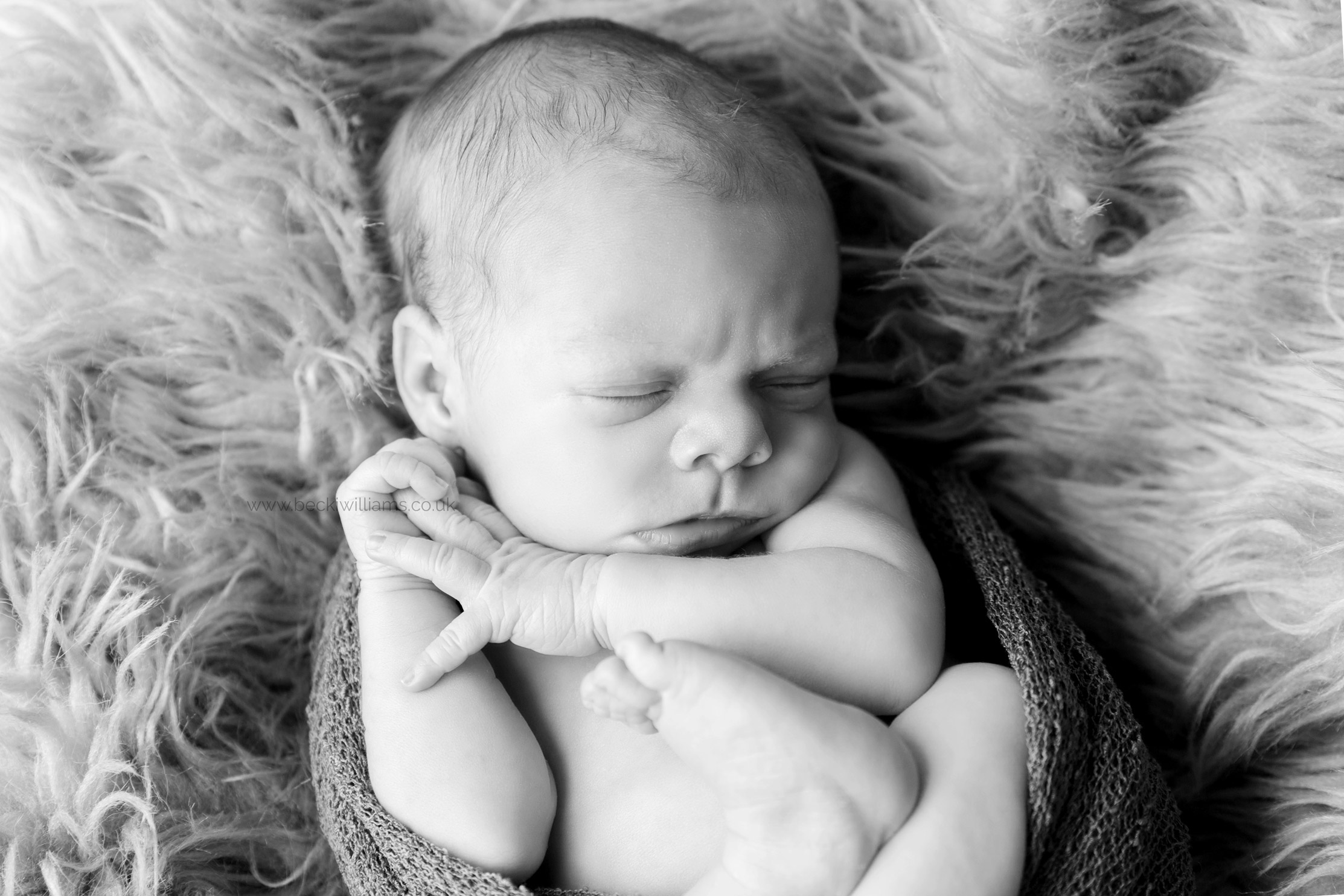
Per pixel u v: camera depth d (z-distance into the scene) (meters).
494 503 1.12
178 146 1.20
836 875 0.87
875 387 1.31
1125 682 1.23
